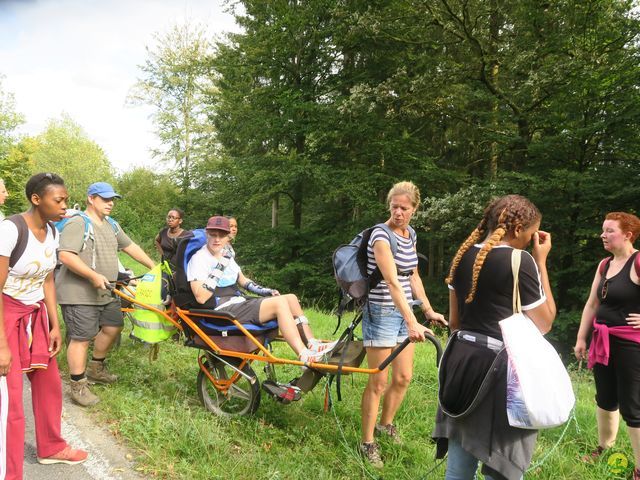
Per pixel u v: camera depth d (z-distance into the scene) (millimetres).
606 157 12211
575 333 12031
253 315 3869
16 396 2752
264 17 17125
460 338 2283
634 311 3385
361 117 14984
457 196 12672
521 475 2135
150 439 3455
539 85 11719
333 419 4145
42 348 2963
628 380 3350
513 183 12023
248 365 3934
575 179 11164
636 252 3488
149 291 4461
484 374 2170
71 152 36625
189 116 26734
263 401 4305
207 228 4051
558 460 3633
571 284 12766
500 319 2174
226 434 3705
